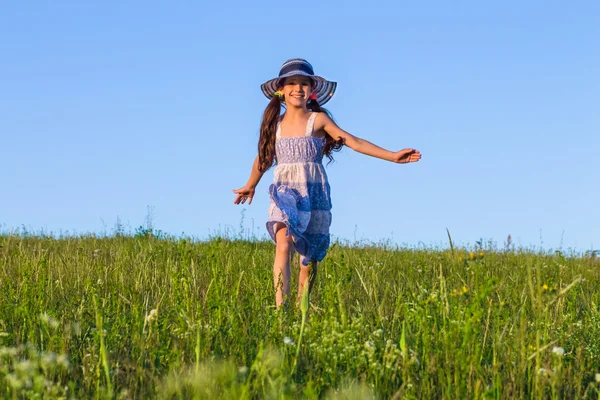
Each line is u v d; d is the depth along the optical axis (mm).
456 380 3119
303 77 6168
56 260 8109
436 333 3715
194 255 8414
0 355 3195
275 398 2693
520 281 7730
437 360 3408
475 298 3219
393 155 5727
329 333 3707
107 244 11406
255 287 5918
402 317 4871
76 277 6852
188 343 3727
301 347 3818
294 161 6023
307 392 2639
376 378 3201
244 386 2600
